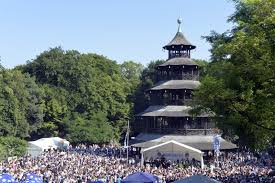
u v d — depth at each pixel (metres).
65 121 113.38
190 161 71.50
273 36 26.48
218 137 65.50
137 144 83.00
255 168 59.88
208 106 31.45
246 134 33.31
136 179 36.75
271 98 27.91
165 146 71.75
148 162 70.69
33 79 109.94
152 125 87.94
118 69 138.75
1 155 72.69
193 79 88.06
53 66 120.06
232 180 44.22
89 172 51.19
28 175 43.22
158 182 42.47
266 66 26.95
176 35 91.38
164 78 89.81
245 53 27.47
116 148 100.31
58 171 51.53
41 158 68.81
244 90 29.05
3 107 90.25
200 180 27.34
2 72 96.69
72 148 98.38
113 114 121.38
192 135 83.81
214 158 77.56
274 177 46.72
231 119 31.03
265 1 27.44
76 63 120.94
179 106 85.56
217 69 30.52
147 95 126.12
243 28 30.41
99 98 118.88
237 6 32.00
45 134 113.69
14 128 91.38
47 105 114.00
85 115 117.31
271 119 28.86
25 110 99.88
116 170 53.84
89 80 120.50
